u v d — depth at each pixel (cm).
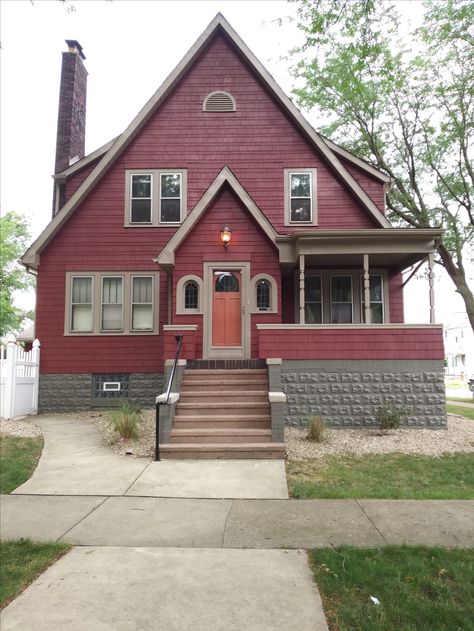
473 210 2020
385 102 1839
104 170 1331
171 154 1345
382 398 972
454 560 386
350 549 410
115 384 1291
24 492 592
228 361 1011
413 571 365
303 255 1070
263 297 1126
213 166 1339
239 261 1121
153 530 465
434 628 289
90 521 491
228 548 419
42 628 295
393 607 313
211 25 1356
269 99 1359
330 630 292
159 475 660
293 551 411
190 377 970
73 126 1482
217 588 345
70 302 1306
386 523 480
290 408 970
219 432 791
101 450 806
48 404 1272
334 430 950
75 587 348
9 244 3331
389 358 980
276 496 573
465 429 985
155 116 1360
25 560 395
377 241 1061
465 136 1794
